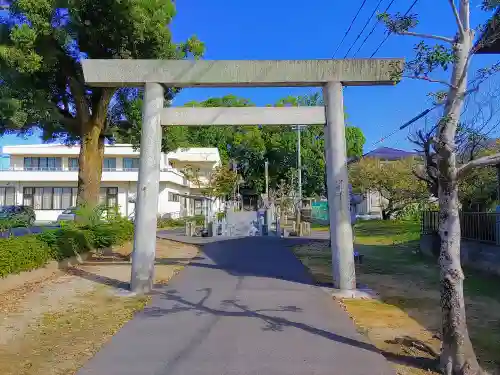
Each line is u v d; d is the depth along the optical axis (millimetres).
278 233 24891
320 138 49375
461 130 5387
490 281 10086
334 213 9375
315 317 7027
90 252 13914
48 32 12266
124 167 38688
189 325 6586
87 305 7926
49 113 14359
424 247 14789
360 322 6895
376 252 15984
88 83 9273
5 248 9016
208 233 23656
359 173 29016
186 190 42844
